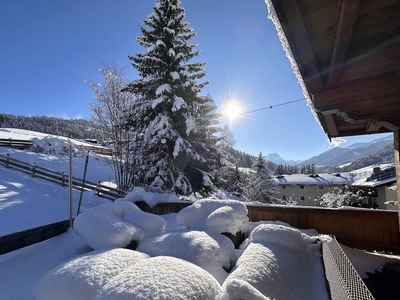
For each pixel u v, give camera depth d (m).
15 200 6.88
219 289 1.79
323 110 2.29
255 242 2.95
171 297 1.45
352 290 1.45
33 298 2.17
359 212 4.21
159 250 2.76
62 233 4.33
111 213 3.83
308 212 4.60
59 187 8.82
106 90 9.53
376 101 2.11
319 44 1.67
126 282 1.62
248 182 24.55
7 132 19.12
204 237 2.96
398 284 2.72
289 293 2.02
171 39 8.68
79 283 1.97
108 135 9.65
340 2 1.24
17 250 3.49
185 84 8.35
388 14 1.35
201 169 8.70
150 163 8.44
